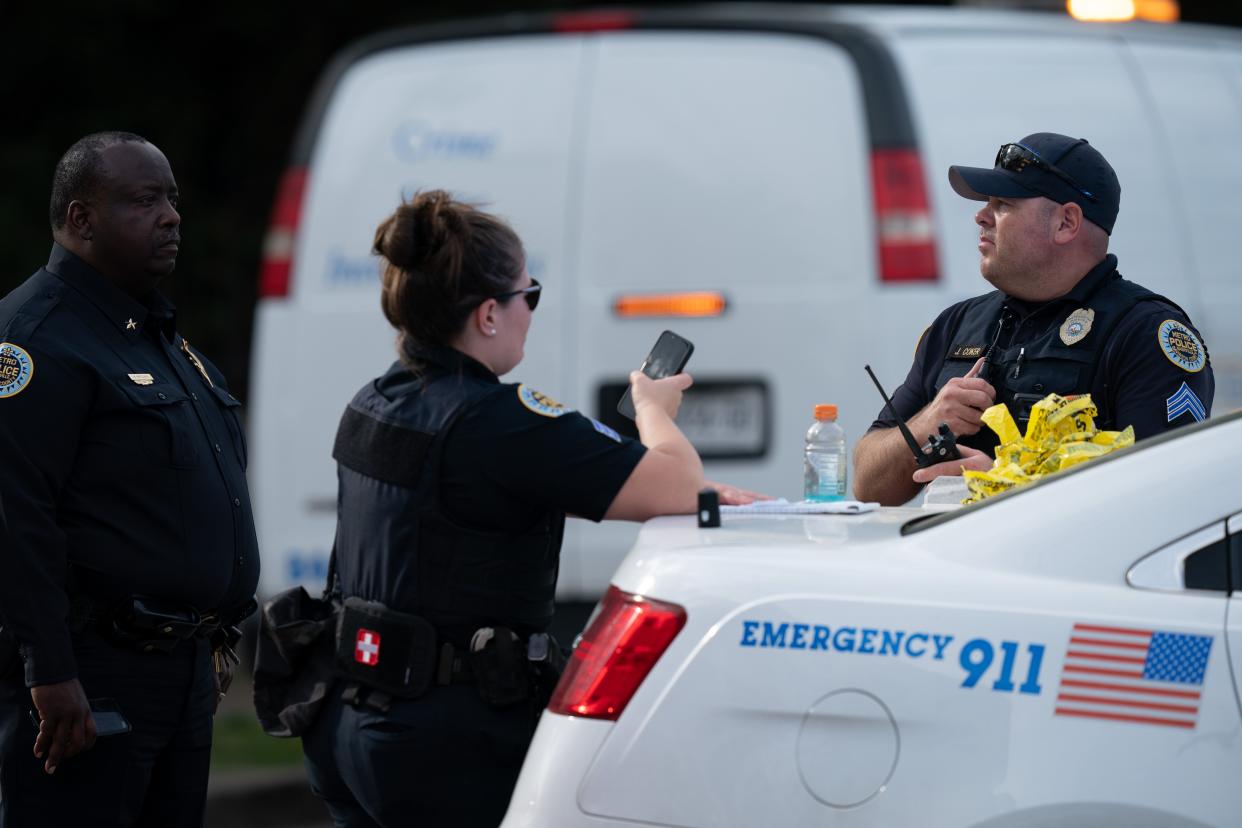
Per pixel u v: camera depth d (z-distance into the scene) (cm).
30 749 1113
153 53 3903
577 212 1952
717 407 1908
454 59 2022
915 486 1258
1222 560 878
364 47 2058
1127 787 847
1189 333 1162
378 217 2020
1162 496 891
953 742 863
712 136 1938
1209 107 2134
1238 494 884
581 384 1933
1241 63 2202
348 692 1060
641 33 1977
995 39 2016
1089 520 895
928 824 859
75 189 1151
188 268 3881
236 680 2520
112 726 1106
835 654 884
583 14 2000
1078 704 858
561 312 1938
